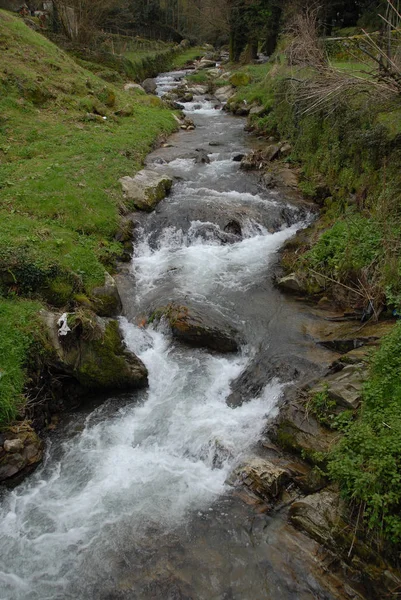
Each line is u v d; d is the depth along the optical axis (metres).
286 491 6.16
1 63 18.62
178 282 10.76
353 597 4.94
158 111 23.58
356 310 9.13
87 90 20.67
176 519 6.02
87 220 11.75
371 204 10.70
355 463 5.41
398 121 10.94
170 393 8.17
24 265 8.88
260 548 5.55
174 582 5.27
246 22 35.00
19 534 5.92
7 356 7.39
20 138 15.86
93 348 8.12
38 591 5.28
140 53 38.16
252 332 9.20
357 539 5.18
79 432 7.54
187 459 7.00
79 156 15.16
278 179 15.15
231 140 20.02
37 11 31.27
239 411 7.62
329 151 13.80
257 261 11.49
